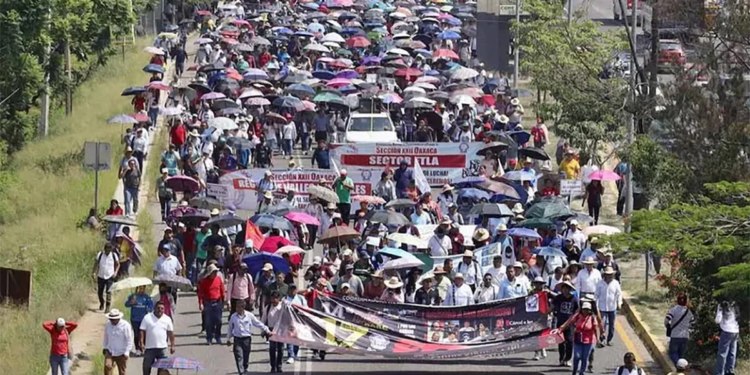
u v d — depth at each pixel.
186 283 73.06
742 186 71.19
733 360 69.94
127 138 117.25
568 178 107.62
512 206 96.12
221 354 73.88
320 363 73.25
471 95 137.38
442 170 111.50
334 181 99.81
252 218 85.12
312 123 129.25
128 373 70.06
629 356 63.38
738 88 79.88
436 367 72.75
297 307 71.06
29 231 103.88
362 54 174.12
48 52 139.00
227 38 169.88
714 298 74.69
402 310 72.62
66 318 80.94
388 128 123.25
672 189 83.06
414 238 83.69
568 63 119.00
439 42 178.50
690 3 82.94
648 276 86.88
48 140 139.88
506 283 75.19
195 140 109.81
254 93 129.50
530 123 146.12
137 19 184.12
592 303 69.50
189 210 87.69
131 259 85.81
